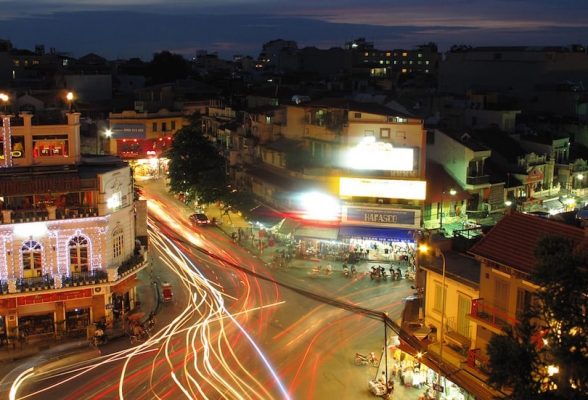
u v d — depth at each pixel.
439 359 38.81
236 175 95.56
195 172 90.44
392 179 69.69
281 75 167.62
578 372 23.27
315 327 52.72
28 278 51.41
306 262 70.06
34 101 104.94
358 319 54.03
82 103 123.12
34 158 57.62
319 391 42.06
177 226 83.88
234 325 53.31
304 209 73.69
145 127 110.81
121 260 56.34
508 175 77.25
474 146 74.00
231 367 45.56
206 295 60.62
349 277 64.81
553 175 83.62
